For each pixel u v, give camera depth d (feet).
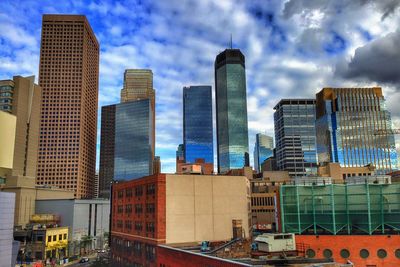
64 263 469.16
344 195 225.97
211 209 280.10
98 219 622.54
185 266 211.82
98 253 560.20
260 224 434.30
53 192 650.43
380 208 221.25
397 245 211.41
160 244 257.55
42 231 465.88
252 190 490.49
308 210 228.63
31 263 421.59
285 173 569.23
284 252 188.03
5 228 200.95
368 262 211.61
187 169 302.25
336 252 215.92
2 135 209.87
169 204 266.36
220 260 174.50
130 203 328.90
